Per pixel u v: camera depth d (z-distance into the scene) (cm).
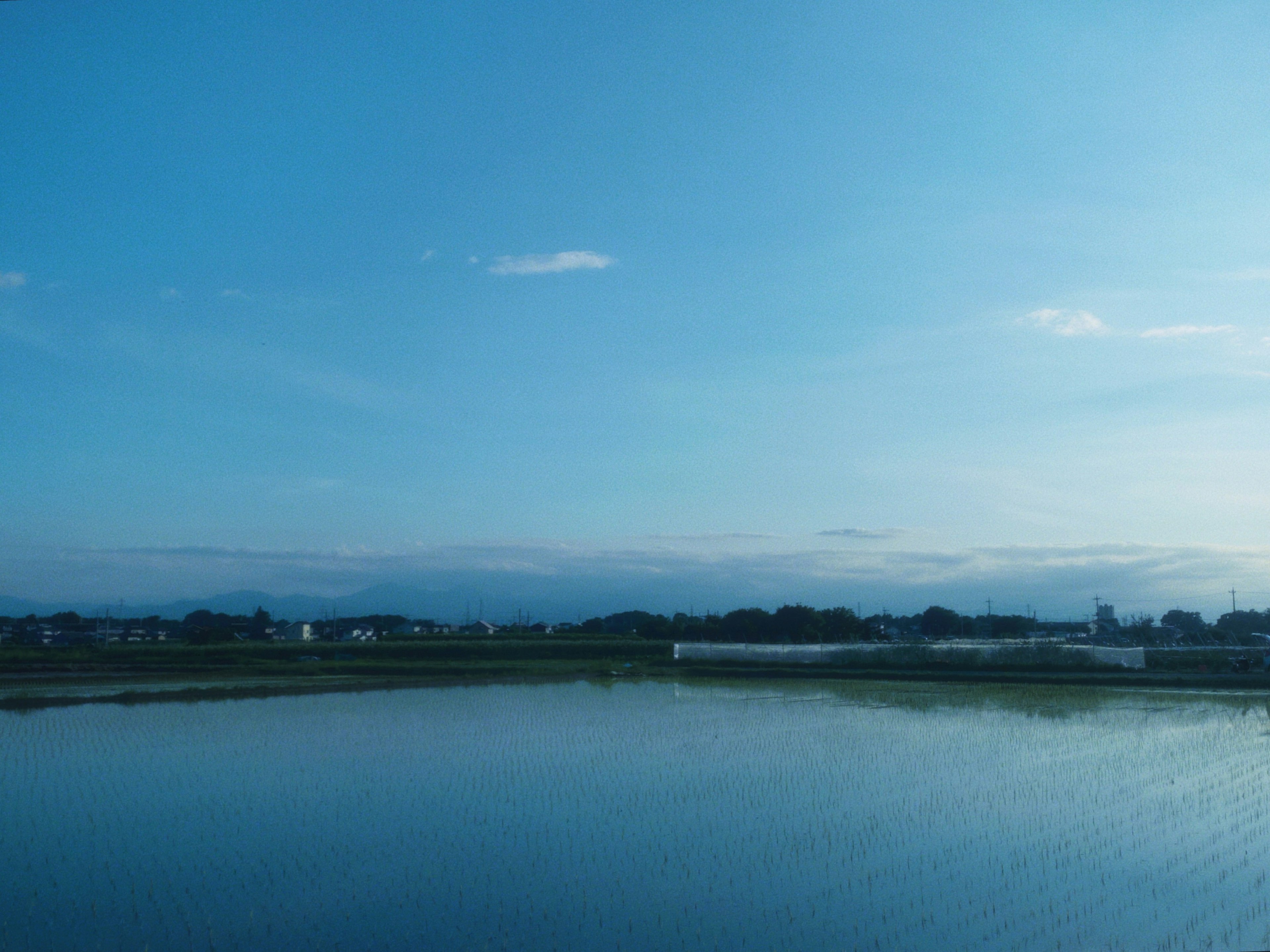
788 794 2336
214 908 1491
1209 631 10119
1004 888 1591
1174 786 2419
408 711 4116
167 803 2230
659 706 4344
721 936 1370
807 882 1623
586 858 1764
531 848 1830
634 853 1802
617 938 1362
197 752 2956
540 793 2347
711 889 1586
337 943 1343
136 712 3988
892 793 2341
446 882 1620
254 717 3856
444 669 5981
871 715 3988
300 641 8312
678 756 2909
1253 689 5053
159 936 1371
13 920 1441
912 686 5356
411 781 2497
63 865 1725
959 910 1482
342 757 2866
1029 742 3194
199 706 4231
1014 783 2472
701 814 2120
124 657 6050
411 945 1337
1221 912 1469
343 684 5228
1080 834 1938
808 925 1414
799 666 6431
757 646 6738
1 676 5272
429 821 2050
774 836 1927
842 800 2266
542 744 3158
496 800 2262
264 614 13638
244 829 1983
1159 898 1538
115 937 1370
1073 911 1475
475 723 3716
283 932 1387
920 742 3188
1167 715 3975
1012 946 1329
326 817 2086
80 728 3472
